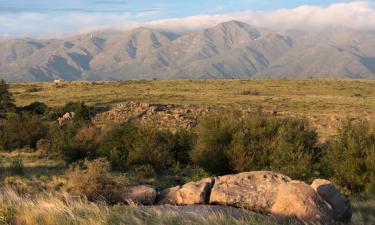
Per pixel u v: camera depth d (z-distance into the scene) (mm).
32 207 10242
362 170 22875
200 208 11945
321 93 107438
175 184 24672
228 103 82062
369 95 104312
